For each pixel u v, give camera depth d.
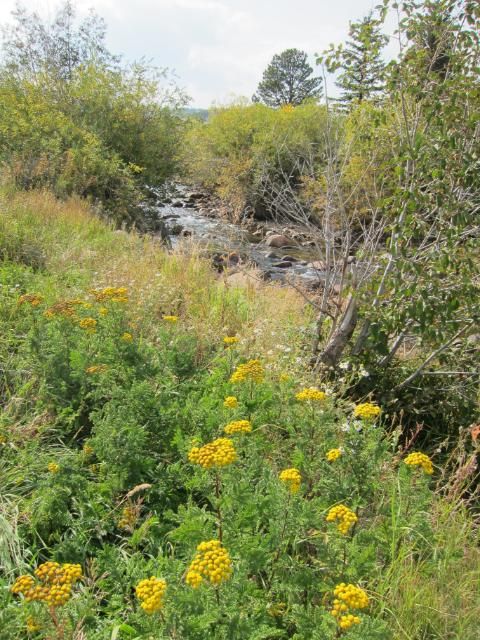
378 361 4.96
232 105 27.16
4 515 2.71
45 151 11.66
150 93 15.12
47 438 3.36
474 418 4.62
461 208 4.23
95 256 6.73
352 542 2.43
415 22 4.39
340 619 1.81
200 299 6.06
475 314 4.30
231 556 2.25
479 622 2.42
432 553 2.76
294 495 2.39
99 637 2.13
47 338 3.86
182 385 3.90
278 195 6.07
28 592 1.82
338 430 3.27
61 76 15.19
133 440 2.92
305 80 50.09
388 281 4.35
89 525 2.67
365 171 4.95
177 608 1.89
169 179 16.61
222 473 2.50
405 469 2.72
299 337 5.02
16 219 7.47
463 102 4.38
